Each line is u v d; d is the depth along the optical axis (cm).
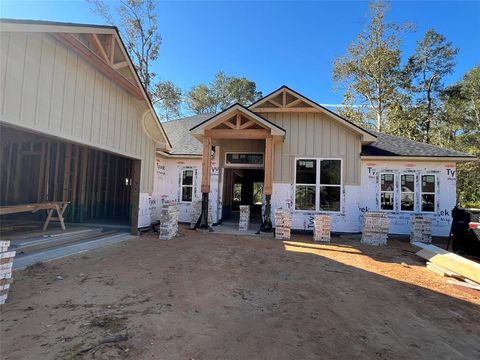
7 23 438
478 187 2555
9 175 1123
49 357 258
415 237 986
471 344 333
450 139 2967
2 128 891
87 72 659
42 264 553
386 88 2612
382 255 799
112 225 1036
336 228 1141
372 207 1142
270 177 1064
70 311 359
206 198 1090
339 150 1159
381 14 2561
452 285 554
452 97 2938
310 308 413
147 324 332
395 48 2588
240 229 1099
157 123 962
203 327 335
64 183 1081
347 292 491
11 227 852
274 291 476
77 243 743
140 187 938
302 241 963
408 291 513
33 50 507
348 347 309
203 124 1063
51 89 550
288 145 1186
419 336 346
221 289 470
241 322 354
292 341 315
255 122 1049
